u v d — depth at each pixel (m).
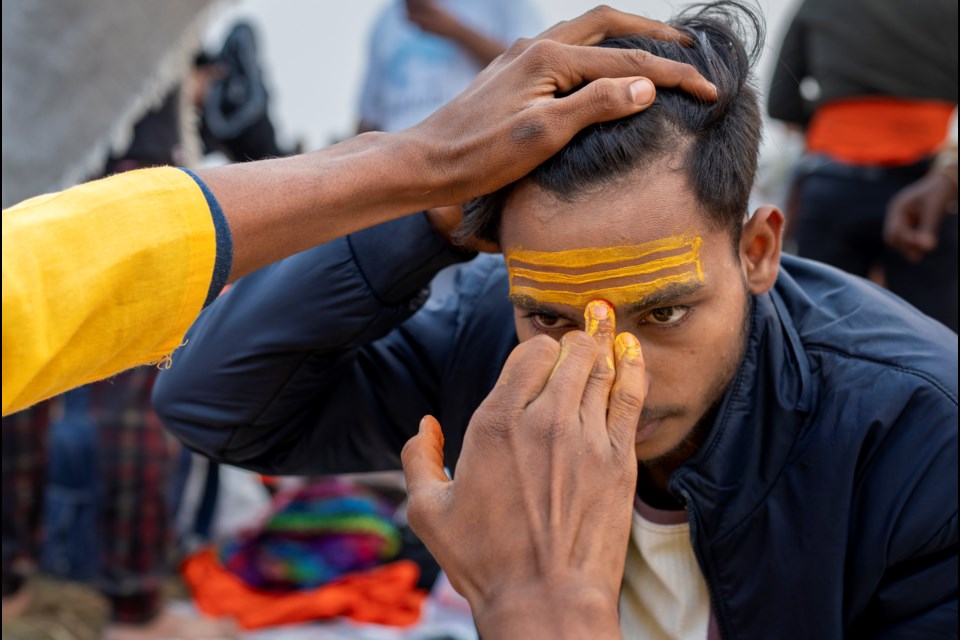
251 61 3.42
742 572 1.41
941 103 3.18
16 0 2.29
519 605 1.04
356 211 1.21
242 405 1.57
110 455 2.71
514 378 1.11
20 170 2.31
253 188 1.14
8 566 2.79
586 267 1.22
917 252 2.99
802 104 3.48
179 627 2.84
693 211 1.23
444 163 1.22
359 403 1.65
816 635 1.38
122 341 1.08
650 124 1.23
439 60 3.39
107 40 2.32
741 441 1.39
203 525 3.47
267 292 1.53
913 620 1.37
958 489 1.30
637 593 1.55
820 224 3.34
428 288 1.56
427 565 3.16
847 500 1.35
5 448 2.70
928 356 1.38
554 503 1.06
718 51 1.36
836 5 3.26
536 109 1.20
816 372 1.42
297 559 3.06
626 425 1.11
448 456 1.63
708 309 1.27
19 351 0.98
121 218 1.04
